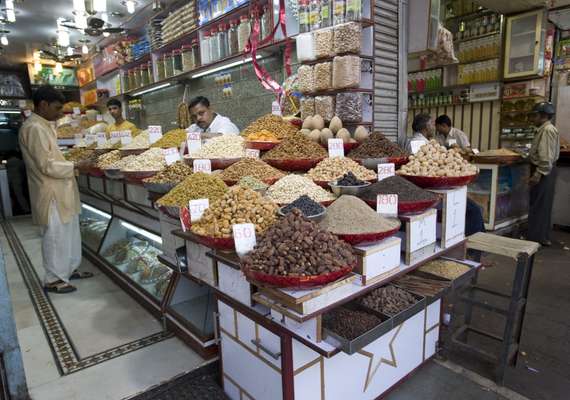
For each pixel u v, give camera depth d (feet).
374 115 10.34
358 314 5.51
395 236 5.70
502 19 16.90
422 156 6.52
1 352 5.55
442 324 7.22
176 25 15.78
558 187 16.22
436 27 10.48
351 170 6.77
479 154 14.64
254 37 11.22
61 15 16.71
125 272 10.23
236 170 6.89
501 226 15.08
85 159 12.12
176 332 7.54
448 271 6.47
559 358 7.21
